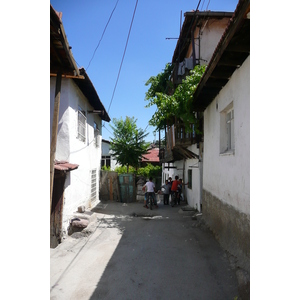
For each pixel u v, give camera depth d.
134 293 4.05
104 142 27.62
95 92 9.49
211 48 11.46
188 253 5.66
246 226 4.32
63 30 4.50
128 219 9.49
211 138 7.45
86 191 10.55
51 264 5.14
